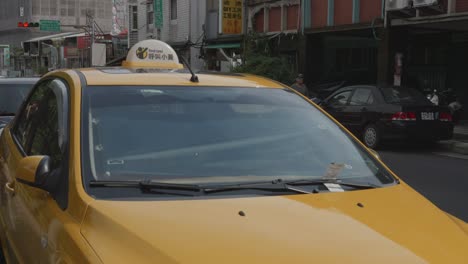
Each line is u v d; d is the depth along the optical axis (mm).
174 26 27344
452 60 18375
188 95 3309
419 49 19562
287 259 2092
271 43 20422
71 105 3055
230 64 21078
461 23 14945
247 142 3086
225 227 2285
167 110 3156
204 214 2391
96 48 28953
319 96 18172
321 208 2541
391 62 16250
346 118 13547
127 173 2734
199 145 2986
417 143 13570
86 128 2889
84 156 2746
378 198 2775
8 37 80312
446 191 8016
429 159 11398
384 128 12445
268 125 3262
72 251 2287
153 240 2188
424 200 2939
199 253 2104
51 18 75562
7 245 3699
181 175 2785
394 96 12758
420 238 2396
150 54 4223
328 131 3410
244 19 22047
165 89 3318
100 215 2383
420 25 15656
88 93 3133
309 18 19062
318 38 19391
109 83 3252
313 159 3104
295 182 2836
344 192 2799
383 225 2447
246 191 2697
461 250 2391
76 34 52562
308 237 2254
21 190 3322
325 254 2143
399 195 2885
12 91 7836
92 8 77562
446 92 16750
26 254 3023
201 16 25281
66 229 2424
